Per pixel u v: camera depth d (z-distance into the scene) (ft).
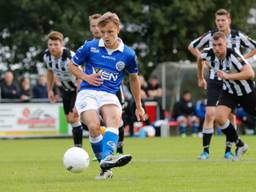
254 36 143.74
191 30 343.05
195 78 288.92
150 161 123.54
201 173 100.17
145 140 208.54
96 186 85.05
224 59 118.93
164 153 146.72
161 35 341.82
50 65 141.28
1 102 232.32
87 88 92.63
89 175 100.42
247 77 117.29
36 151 161.79
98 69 92.32
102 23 90.63
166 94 292.20
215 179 91.86
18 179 95.91
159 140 207.72
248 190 80.43
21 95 237.45
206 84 134.92
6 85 234.99
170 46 346.33
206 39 134.82
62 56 139.03
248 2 347.15
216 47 117.80
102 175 94.12
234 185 85.30
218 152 147.43
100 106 91.50
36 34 332.60
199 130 249.96
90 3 327.88
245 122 252.83
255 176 95.20
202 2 331.57
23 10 339.36
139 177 95.61
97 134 93.45
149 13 333.62
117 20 90.94
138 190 80.89
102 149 90.89
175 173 100.78
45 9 327.88
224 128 125.59
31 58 343.46
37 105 234.38
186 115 250.57
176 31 341.00
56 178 96.58
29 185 87.97
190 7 327.88
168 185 85.76
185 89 289.12
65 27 320.09
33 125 234.17
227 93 124.16
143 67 339.98
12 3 334.44
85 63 94.07
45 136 234.58
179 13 331.98
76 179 94.68
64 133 236.02
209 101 130.11
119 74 92.79
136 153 147.64
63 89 143.54
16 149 170.30
